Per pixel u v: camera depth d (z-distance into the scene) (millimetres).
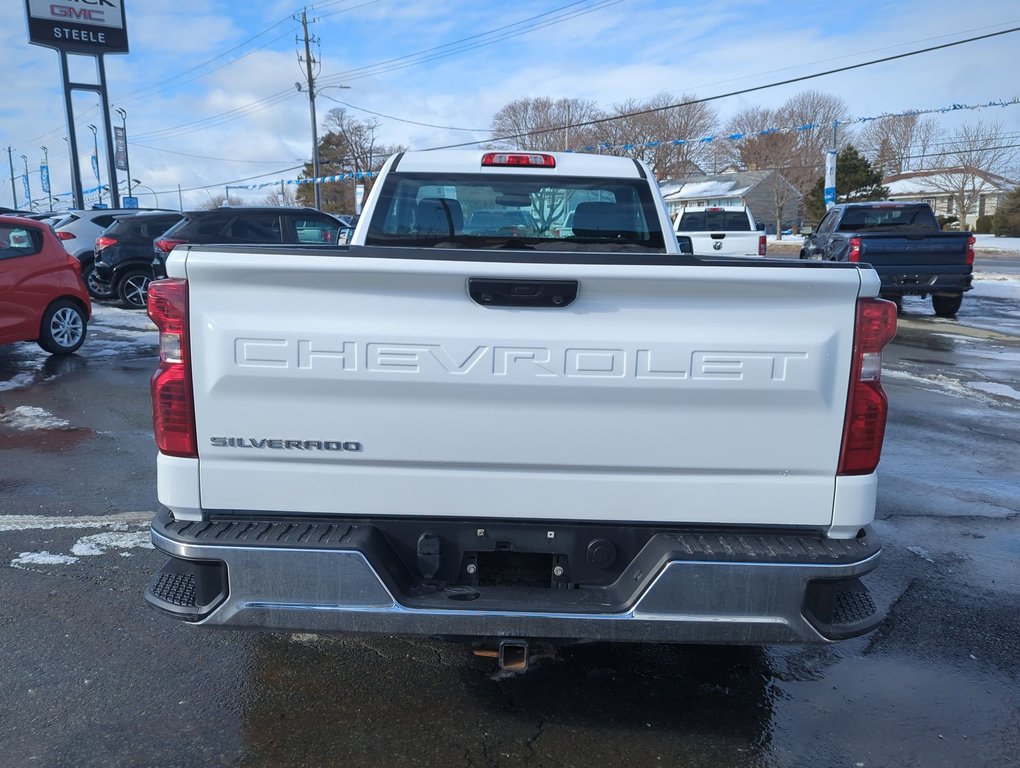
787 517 2729
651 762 2859
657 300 2605
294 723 3035
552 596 2746
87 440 6742
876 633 3842
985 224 61406
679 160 72312
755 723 3107
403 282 2572
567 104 70312
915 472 6234
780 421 2662
